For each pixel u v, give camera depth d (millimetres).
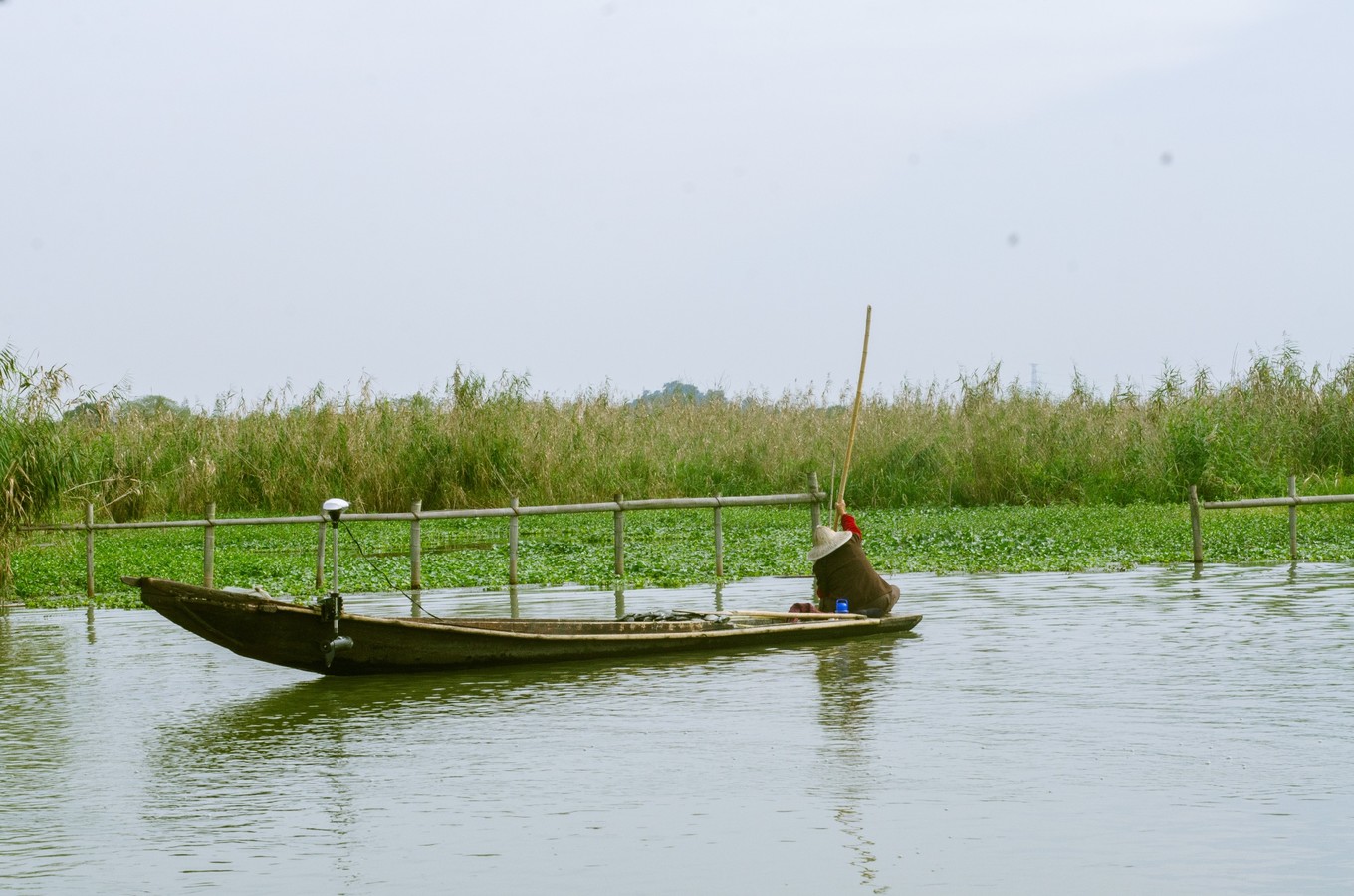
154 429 28422
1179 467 27562
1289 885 6156
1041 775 8023
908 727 9305
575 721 9828
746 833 7066
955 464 29234
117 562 21000
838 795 7699
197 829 7363
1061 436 29625
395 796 7914
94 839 7211
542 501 26578
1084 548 20891
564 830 7188
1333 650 11891
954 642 12828
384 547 23797
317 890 6398
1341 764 8133
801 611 14125
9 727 9992
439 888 6383
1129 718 9414
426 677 11797
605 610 15867
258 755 9016
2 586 18234
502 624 12570
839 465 29781
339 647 11055
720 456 30703
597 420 29672
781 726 9469
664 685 11156
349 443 26859
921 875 6387
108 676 12102
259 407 28828
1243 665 11281
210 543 18453
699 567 19891
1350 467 28172
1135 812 7258
